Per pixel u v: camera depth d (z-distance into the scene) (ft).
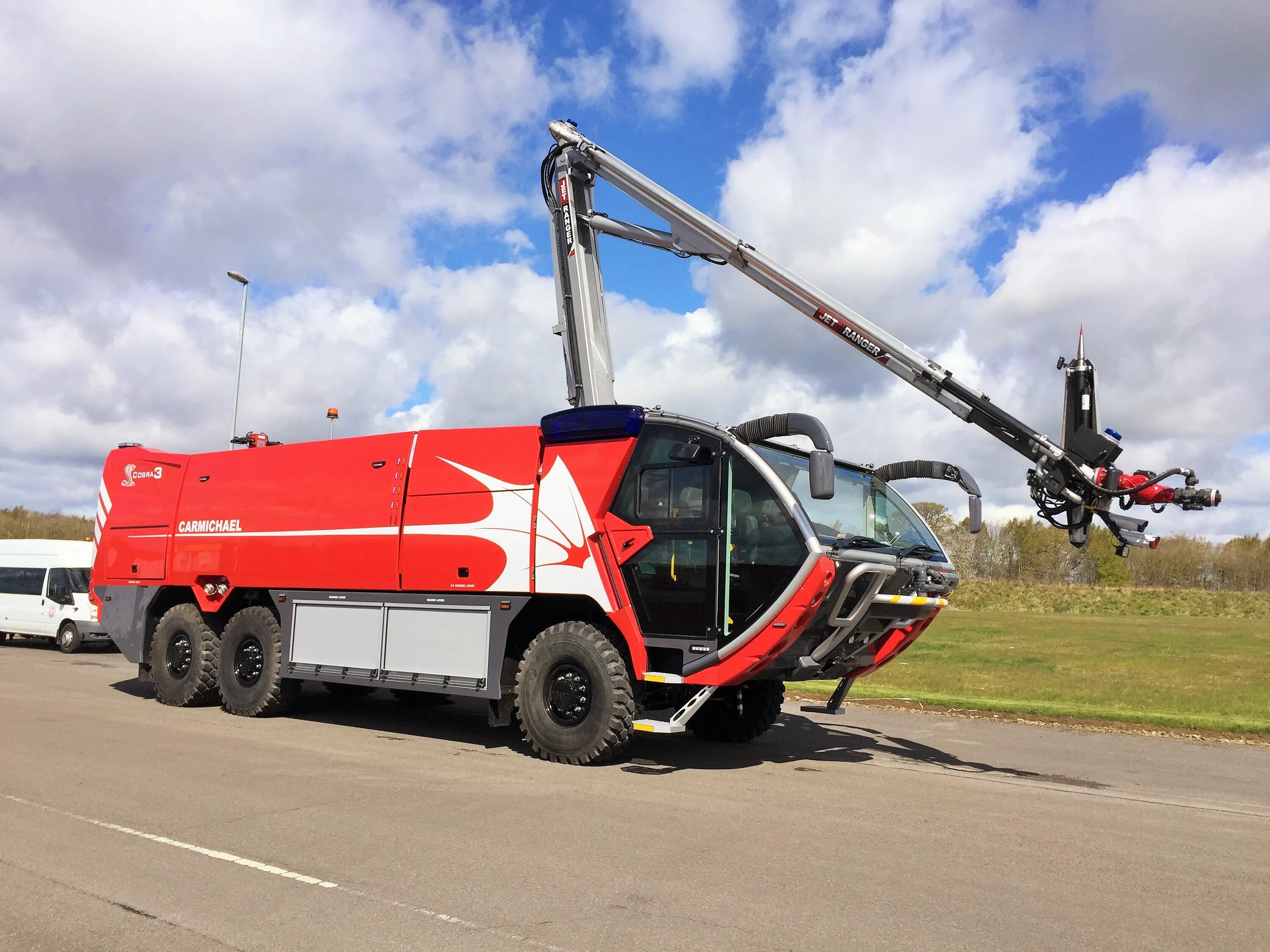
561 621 27.63
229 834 17.02
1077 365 25.66
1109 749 29.78
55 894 13.71
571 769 24.14
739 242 29.53
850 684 28.86
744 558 23.00
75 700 36.50
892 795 21.80
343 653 30.01
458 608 27.37
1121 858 16.71
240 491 34.27
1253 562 268.00
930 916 13.26
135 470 39.14
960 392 26.37
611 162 31.99
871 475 27.89
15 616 69.72
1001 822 19.34
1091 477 24.62
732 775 23.91
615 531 24.77
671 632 23.81
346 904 13.32
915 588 25.93
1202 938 12.69
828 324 28.58
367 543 29.71
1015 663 69.05
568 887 14.19
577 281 32.83
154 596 36.99
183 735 28.30
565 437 26.00
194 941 11.93
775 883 14.57
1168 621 154.30
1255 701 44.88
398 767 23.97
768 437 23.32
